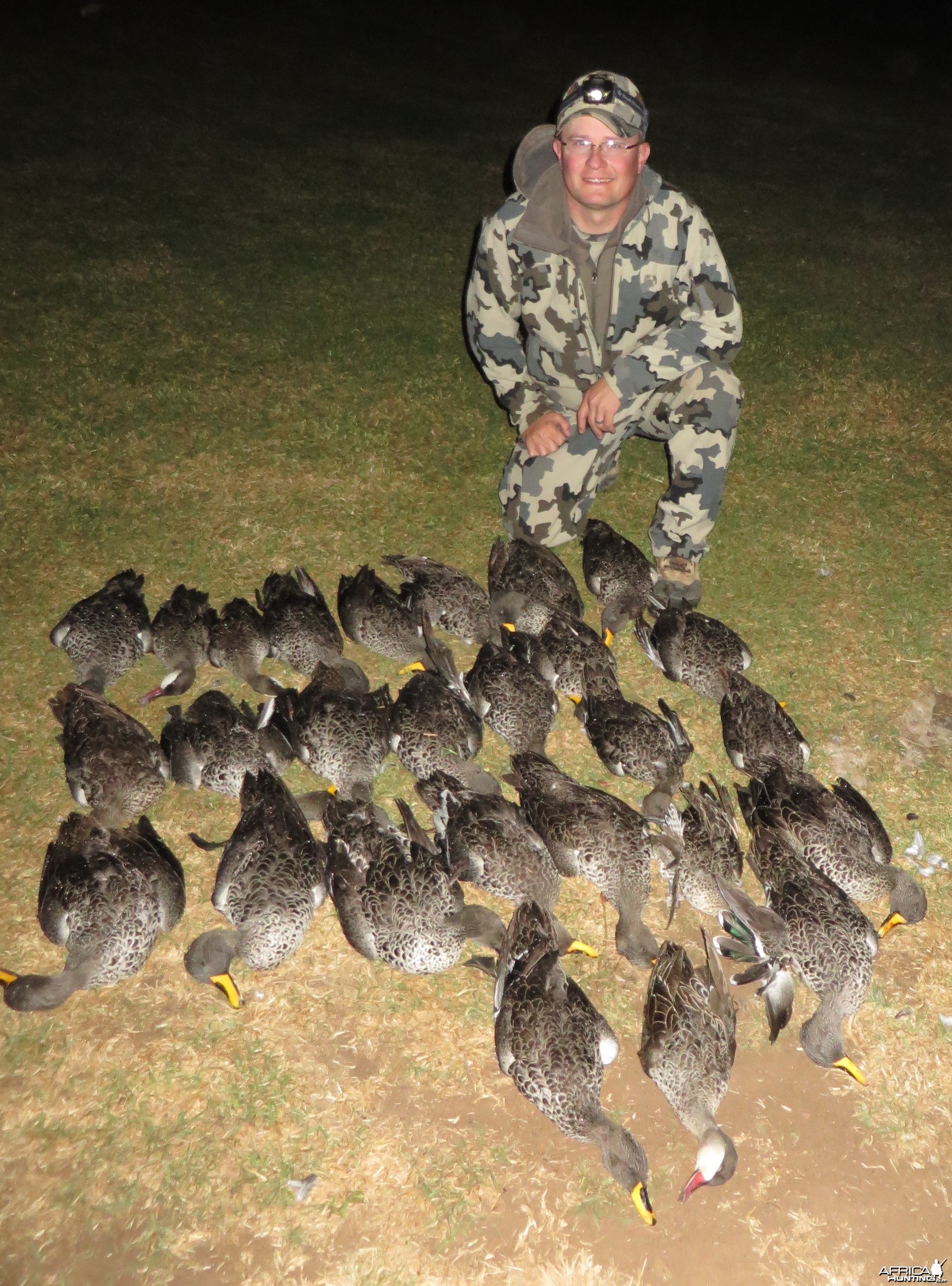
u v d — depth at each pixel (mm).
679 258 2391
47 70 5684
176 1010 1753
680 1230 1556
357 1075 1691
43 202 4105
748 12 10383
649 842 1930
